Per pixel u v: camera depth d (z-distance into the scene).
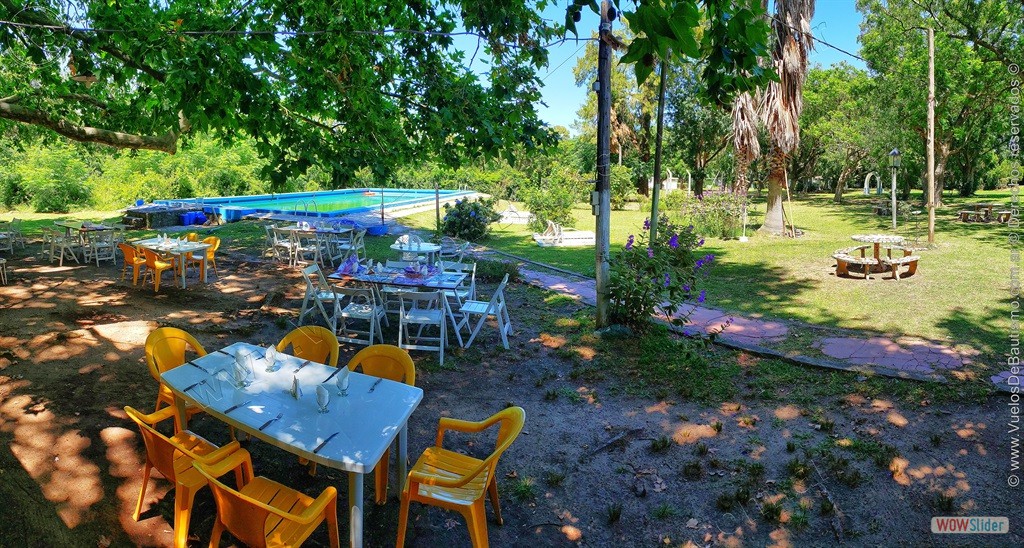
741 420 5.04
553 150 6.73
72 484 3.83
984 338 6.92
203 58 4.56
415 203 24.58
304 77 6.17
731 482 4.12
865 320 7.94
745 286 10.45
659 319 8.12
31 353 6.01
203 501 3.77
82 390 5.20
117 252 12.91
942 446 4.49
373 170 5.86
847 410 5.17
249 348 4.46
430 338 6.74
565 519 3.76
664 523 3.72
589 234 16.72
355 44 5.87
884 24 21.20
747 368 6.25
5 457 4.06
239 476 3.57
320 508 2.85
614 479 4.21
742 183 17.31
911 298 9.08
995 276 10.47
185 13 5.53
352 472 2.96
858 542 3.50
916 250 13.73
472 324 8.02
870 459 4.35
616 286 7.19
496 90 5.99
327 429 3.25
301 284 10.18
